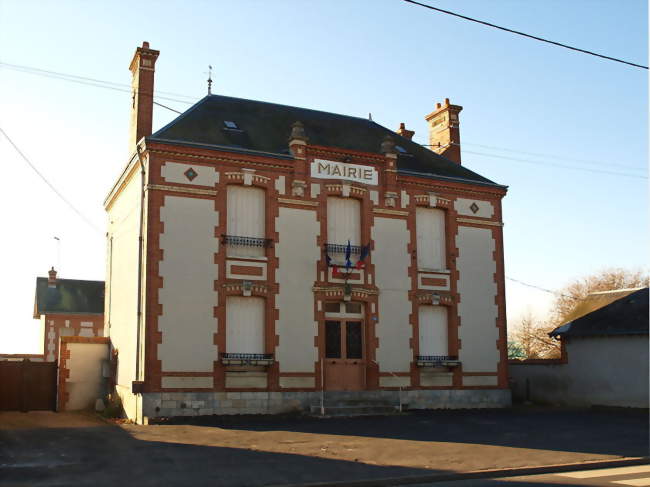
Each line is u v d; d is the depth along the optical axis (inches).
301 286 898.7
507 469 490.0
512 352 2527.1
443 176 1018.1
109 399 933.8
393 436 663.8
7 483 437.4
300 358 882.8
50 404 947.3
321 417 831.1
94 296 2054.6
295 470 484.1
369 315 936.9
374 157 973.8
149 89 940.0
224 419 796.6
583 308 1147.9
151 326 806.5
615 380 1008.2
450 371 983.0
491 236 1051.3
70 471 478.6
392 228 975.0
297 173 914.7
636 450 578.6
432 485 451.2
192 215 848.9
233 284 855.7
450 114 1182.3
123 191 997.2
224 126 946.1
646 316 1000.2
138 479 450.9
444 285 1000.2
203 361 827.4
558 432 702.5
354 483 445.4
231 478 455.2
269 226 892.0
